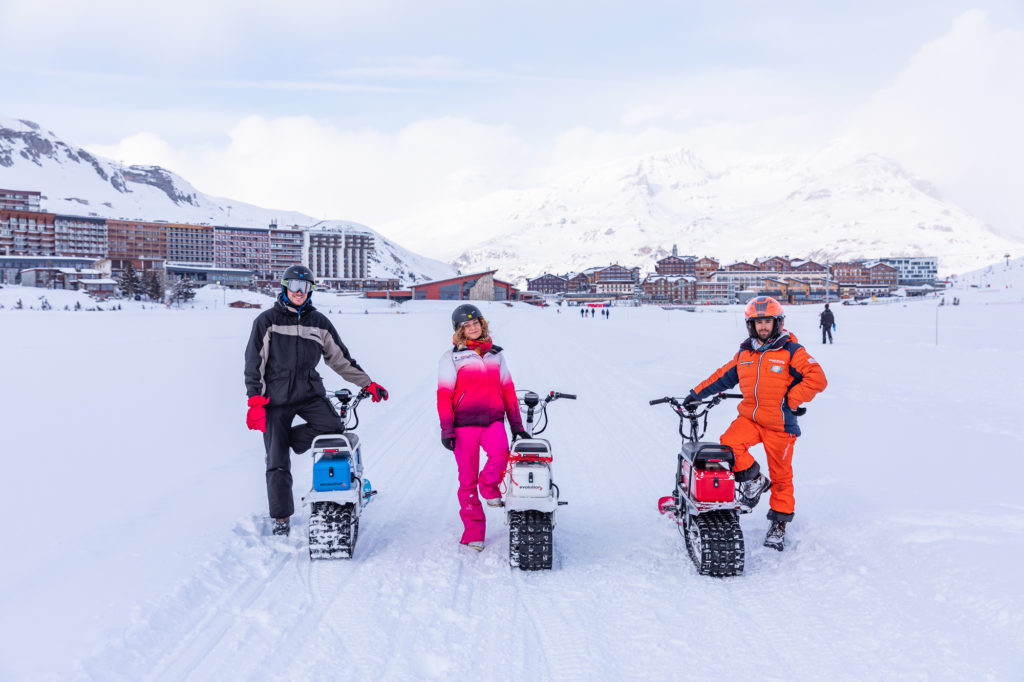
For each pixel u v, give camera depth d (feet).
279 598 13.62
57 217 612.29
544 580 14.61
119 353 69.92
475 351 16.33
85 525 17.44
